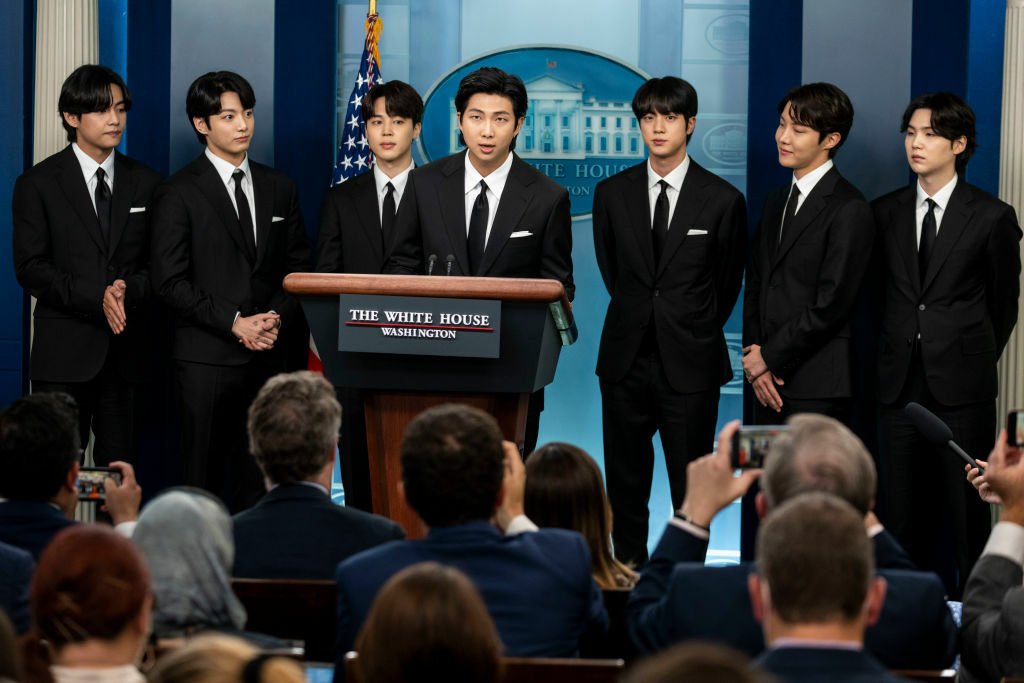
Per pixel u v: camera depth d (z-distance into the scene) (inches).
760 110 547.2
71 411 263.6
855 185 529.3
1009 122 539.8
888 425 486.9
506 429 335.6
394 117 500.1
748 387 558.3
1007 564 237.8
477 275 437.1
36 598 168.7
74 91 485.7
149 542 211.6
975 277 480.1
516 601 216.7
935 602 216.7
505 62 576.1
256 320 474.0
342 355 333.1
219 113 489.1
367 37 545.0
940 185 482.0
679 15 573.3
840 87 528.7
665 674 107.0
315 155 559.8
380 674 151.6
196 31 536.4
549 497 275.6
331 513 257.0
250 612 238.4
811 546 159.3
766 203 506.0
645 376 495.8
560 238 444.5
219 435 491.8
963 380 475.8
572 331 364.8
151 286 490.0
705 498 232.1
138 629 172.4
